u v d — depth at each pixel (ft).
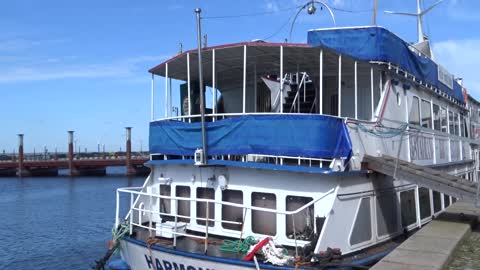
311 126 31.94
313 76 46.21
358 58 37.60
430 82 52.39
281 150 32.68
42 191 193.98
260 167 33.50
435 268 26.25
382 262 27.66
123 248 37.60
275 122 33.04
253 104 48.75
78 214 130.11
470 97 81.87
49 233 103.50
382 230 37.40
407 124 43.96
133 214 39.93
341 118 33.32
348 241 32.58
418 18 75.97
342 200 32.35
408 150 45.06
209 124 35.96
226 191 36.35
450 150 61.82
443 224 39.86
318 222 32.27
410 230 42.96
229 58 39.42
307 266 28.32
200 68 35.32
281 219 33.55
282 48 35.37
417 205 45.21
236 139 34.45
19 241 95.30
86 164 286.25
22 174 286.46
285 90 48.32
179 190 39.58
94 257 81.92
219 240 35.24
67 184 228.02
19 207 145.48
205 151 35.55
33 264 77.71
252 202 34.83
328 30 41.63
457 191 34.99
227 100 50.96
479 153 88.43
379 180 37.73
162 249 32.94
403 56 43.70
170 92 42.68
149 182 42.01
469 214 44.70
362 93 43.24
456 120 71.36
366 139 36.65
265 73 46.34
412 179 36.22
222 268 29.86
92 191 192.34
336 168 31.96
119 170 385.09
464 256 31.78
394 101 43.16
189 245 33.71
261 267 28.50
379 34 39.47
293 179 33.35
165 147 39.32
